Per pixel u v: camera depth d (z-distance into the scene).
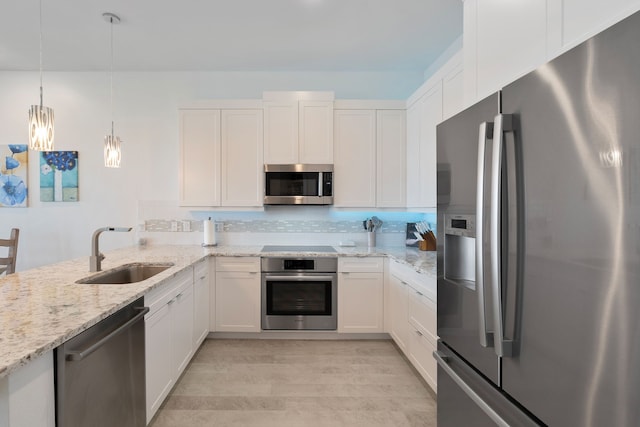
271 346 3.05
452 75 2.36
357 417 2.04
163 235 3.70
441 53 3.29
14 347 0.98
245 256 3.13
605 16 0.91
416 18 2.67
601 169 0.76
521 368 1.01
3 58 3.33
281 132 3.39
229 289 3.15
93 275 1.99
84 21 2.67
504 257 1.06
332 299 3.16
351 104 3.42
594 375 0.78
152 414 1.82
